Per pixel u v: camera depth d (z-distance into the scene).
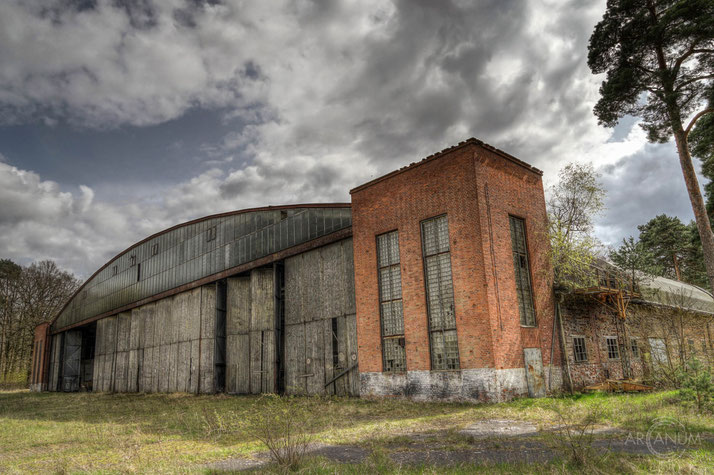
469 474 6.84
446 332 18.02
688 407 11.70
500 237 18.16
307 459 8.24
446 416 14.06
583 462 6.88
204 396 29.12
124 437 12.59
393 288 20.38
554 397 17.34
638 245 22.92
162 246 39.66
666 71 17.97
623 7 18.38
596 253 21.16
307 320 24.88
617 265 22.89
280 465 7.73
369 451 9.27
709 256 18.23
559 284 20.30
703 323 26.12
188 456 9.54
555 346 19.23
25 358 65.75
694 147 22.62
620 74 18.59
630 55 18.81
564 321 20.28
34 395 43.59
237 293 30.77
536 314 18.94
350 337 22.34
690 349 21.27
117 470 8.41
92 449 10.92
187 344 34.06
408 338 19.06
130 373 40.53
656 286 28.05
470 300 17.23
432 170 19.48
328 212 24.95
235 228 31.45
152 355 38.06
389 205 20.98
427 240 19.38
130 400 29.47
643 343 23.75
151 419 17.08
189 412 19.11
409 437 10.74
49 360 55.75
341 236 23.75
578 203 21.84
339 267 23.73
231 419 14.23
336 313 23.31
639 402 13.77
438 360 18.08
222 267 31.84
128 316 43.56
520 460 7.68
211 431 12.51
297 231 26.58
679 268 48.16
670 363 19.12
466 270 17.56
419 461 8.20
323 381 23.12
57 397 38.00
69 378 52.16
